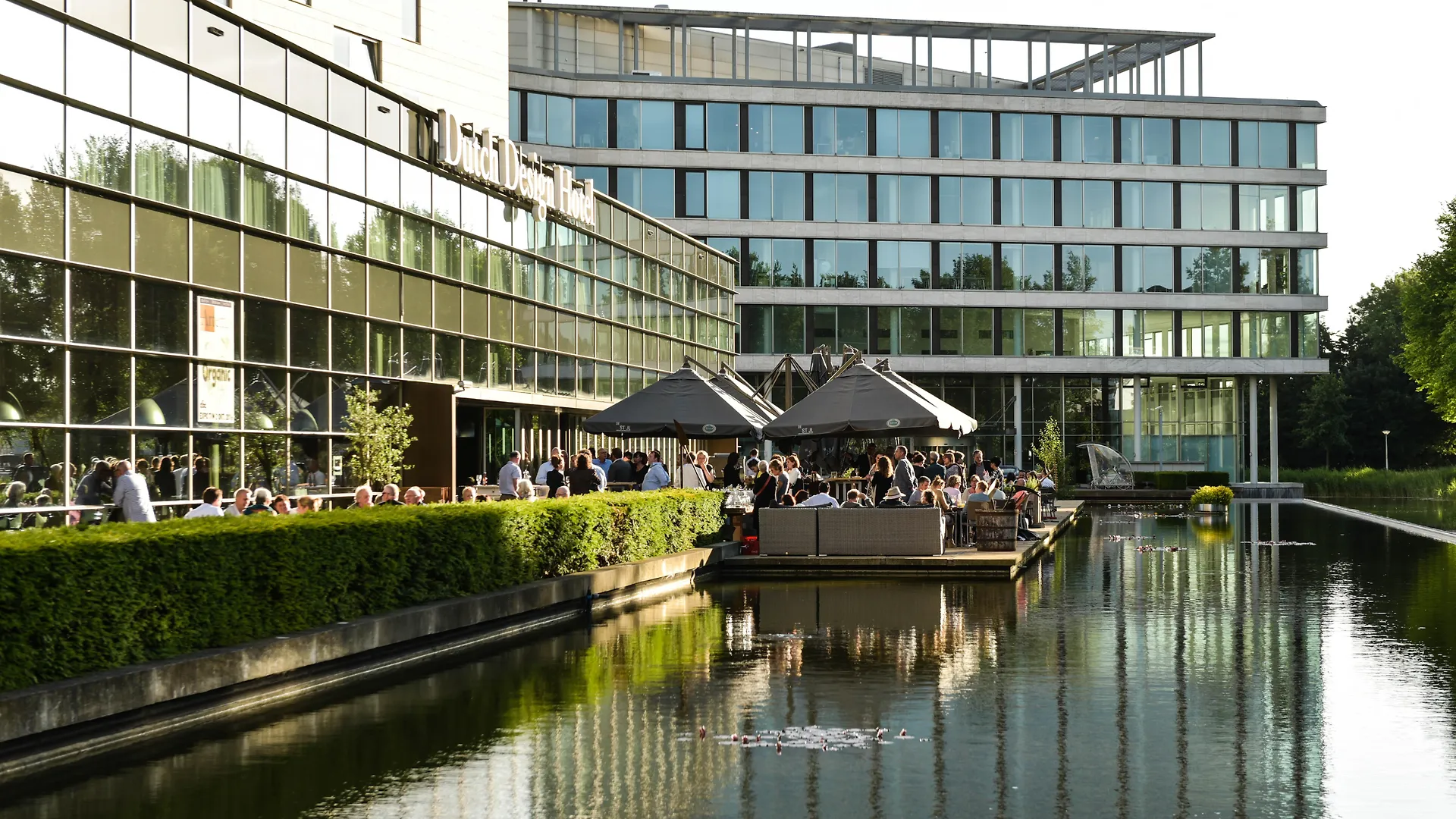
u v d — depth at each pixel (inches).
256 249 903.7
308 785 323.0
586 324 1541.6
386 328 1075.9
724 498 1026.1
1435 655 536.1
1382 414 4301.2
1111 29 2864.2
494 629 605.9
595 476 1072.8
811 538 973.8
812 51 3097.9
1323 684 467.2
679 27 2960.1
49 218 713.0
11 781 328.8
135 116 781.9
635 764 343.6
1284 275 2918.3
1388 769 337.7
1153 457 2935.5
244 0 1098.7
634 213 1721.2
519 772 335.6
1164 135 2893.7
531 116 2642.7
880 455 1090.1
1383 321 4384.8
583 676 486.9
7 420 683.4
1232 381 2957.7
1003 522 1042.1
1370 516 1859.0
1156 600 756.0
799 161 2778.1
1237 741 371.9
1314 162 2920.8
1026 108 2859.3
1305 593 792.3
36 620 366.0
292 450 944.9
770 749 361.7
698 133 2738.7
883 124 2819.9
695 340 2014.0
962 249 2842.0
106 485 757.9
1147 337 2893.7
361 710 422.0
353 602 519.8
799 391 2800.2
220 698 424.2
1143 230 2878.9
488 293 1266.0
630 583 773.3
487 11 1414.9
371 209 1055.0
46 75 710.5
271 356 922.7
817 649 554.3
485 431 1317.7
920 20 2805.1
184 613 425.1
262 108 912.3
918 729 389.4
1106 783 323.3
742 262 2775.6
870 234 2805.1
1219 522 1736.0
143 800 309.6
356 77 1032.2
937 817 291.9
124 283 775.1
